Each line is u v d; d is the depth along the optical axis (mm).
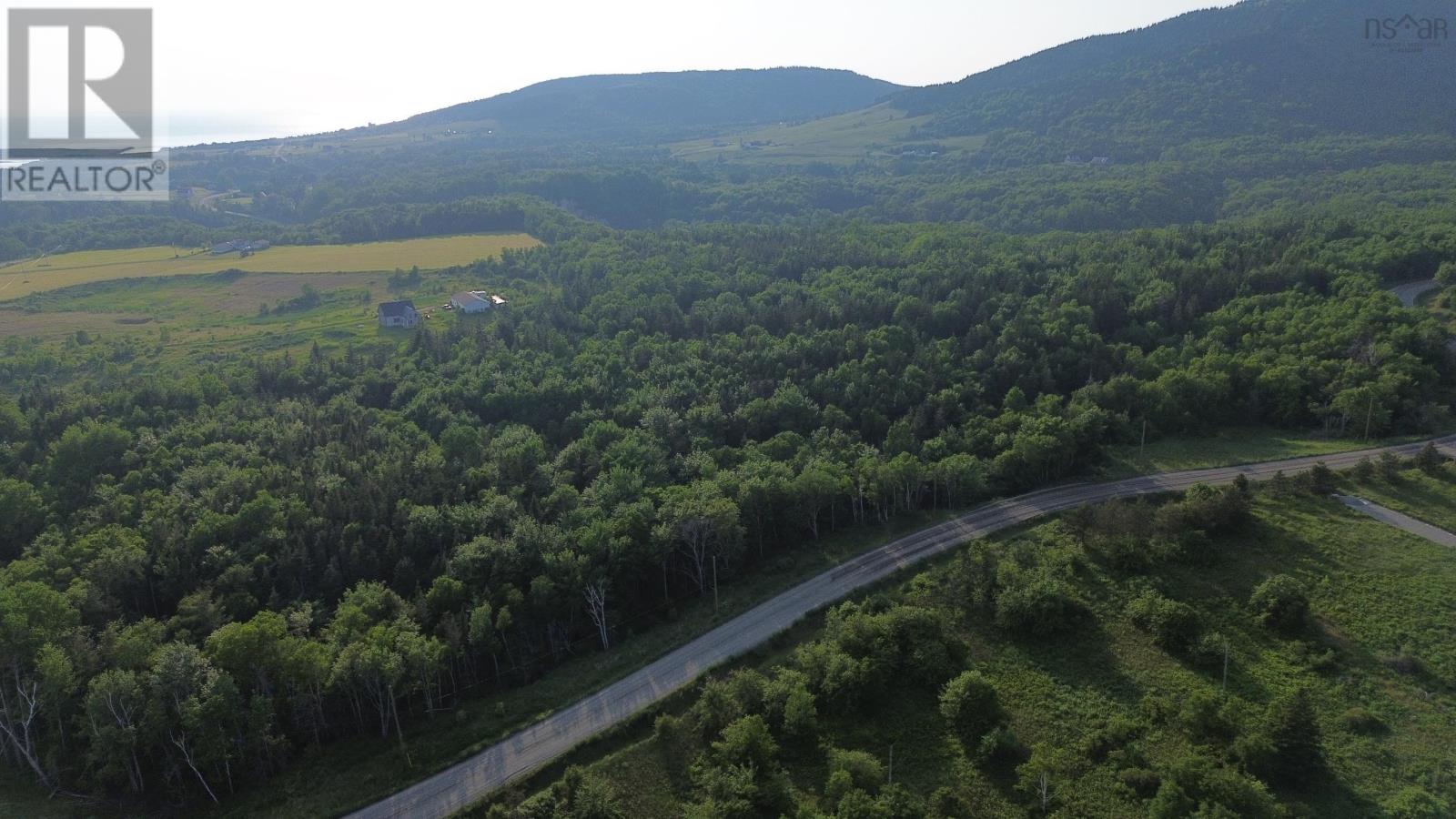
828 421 128625
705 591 96375
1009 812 65250
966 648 81625
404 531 99500
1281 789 64750
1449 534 94062
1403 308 144250
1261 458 116500
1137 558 92625
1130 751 68938
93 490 110625
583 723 75000
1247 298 159750
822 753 71562
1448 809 61625
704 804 63531
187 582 91562
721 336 165250
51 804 67875
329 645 77188
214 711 67438
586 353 159250
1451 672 74812
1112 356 143125
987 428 122938
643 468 114750
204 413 136500
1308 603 84500
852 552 101188
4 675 72750
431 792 68250
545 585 85562
